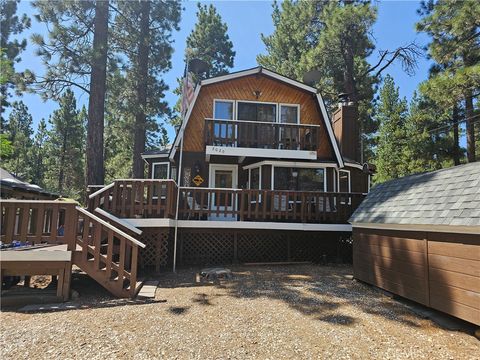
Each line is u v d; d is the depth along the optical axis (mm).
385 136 24109
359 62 21281
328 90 21906
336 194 10672
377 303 5812
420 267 5445
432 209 5301
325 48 19531
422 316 5164
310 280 7492
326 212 10523
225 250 9945
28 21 18453
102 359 3461
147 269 8500
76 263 5840
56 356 3510
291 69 23312
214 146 11758
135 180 8336
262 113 13273
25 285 6652
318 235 10625
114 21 16531
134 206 8273
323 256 10430
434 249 5172
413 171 20281
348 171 14508
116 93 16641
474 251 4445
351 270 8922
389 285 6230
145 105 17641
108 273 5875
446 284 4891
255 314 5004
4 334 4074
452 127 19156
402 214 5918
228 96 13102
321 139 13398
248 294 6164
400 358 3668
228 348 3797
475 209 4469
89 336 4043
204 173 12586
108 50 15148
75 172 30047
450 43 14531
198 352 3676
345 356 3676
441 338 4309
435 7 14711
